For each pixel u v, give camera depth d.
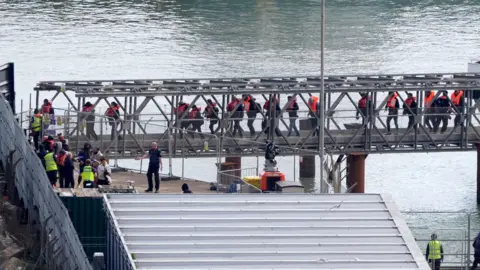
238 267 82.12
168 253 82.81
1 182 111.62
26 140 109.00
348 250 84.62
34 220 106.00
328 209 89.00
